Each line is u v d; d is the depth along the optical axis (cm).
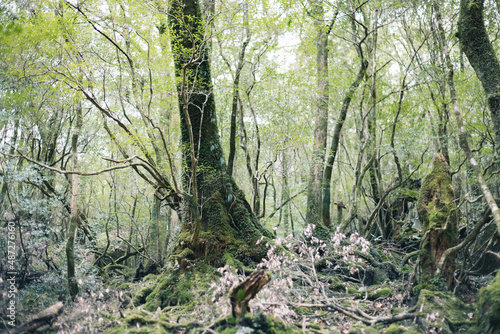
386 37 1275
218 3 1026
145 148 799
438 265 596
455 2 991
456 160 1017
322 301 618
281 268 717
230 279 617
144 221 1262
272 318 490
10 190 777
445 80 923
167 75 905
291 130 1191
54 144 922
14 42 627
